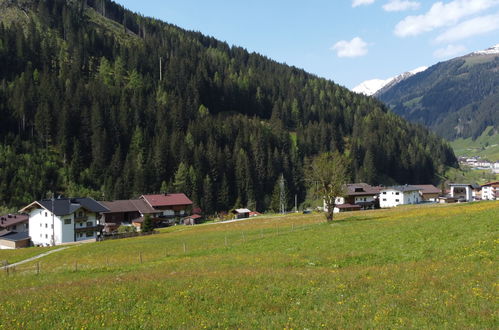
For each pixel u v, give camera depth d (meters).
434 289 18.78
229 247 44.47
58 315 18.48
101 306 20.00
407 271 23.19
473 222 35.22
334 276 23.73
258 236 54.00
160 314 18.17
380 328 14.56
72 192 138.38
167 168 164.00
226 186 161.50
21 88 168.50
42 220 97.44
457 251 26.84
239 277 25.41
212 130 198.12
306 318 16.42
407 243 32.34
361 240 36.94
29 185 133.00
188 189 151.62
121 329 16.36
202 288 22.56
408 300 17.48
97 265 43.19
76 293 22.91
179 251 48.47
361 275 23.44
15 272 42.41
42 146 155.50
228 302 19.66
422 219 45.69
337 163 63.44
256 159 184.38
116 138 170.00
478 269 21.36
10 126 158.12
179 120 198.50
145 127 187.75
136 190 146.25
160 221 119.25
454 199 149.62
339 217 79.56
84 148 162.25
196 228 91.44
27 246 97.94
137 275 29.91
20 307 20.34
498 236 27.97
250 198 166.75
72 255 56.62
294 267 30.00
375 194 143.00
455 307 16.12
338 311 16.95
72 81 194.75
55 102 166.25
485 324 14.31
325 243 38.28
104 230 109.69
